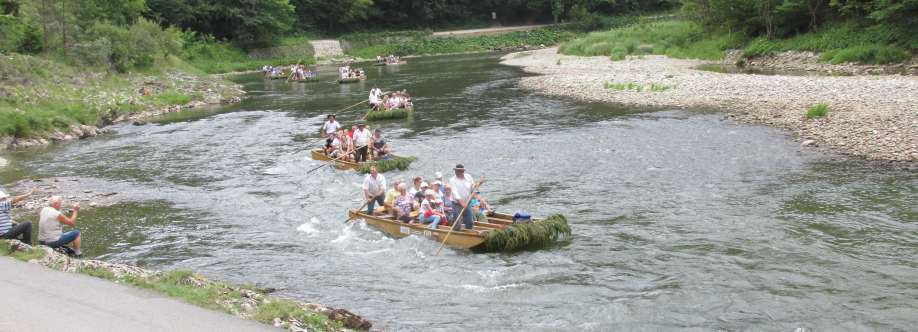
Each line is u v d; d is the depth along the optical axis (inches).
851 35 1656.0
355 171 813.9
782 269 453.1
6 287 372.2
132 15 2262.6
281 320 337.7
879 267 449.1
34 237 582.2
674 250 500.1
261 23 2913.4
